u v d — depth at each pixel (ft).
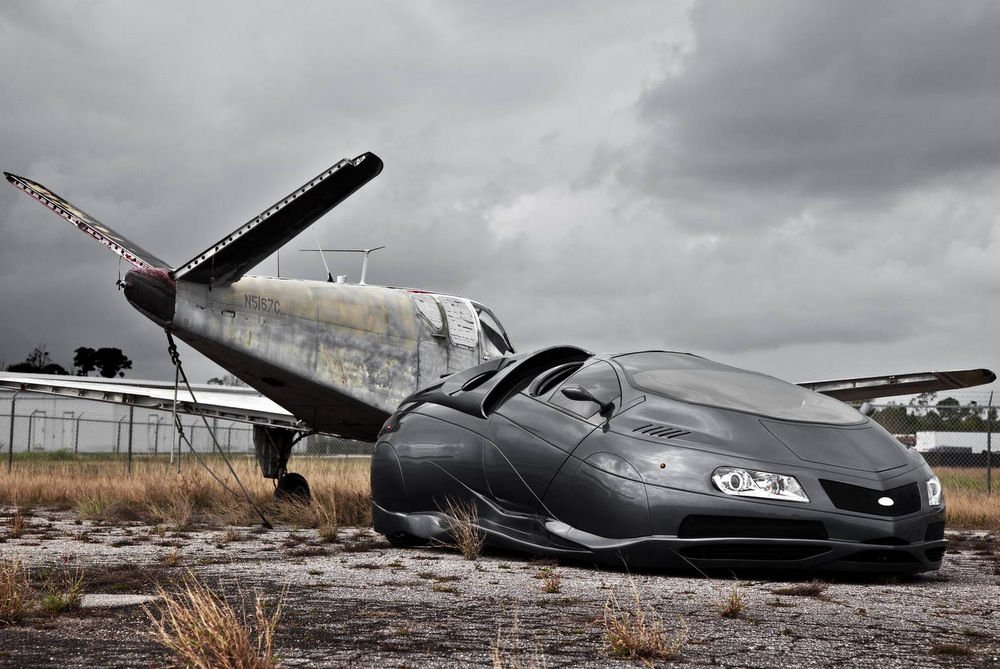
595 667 8.06
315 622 10.27
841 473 15.35
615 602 11.71
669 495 15.60
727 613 11.10
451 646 8.92
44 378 40.14
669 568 16.02
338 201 25.32
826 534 14.83
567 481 17.28
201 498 35.42
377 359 34.14
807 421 16.55
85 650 8.61
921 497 15.61
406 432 21.36
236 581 14.05
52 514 32.60
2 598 10.55
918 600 12.81
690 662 8.37
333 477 47.21
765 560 15.11
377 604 11.69
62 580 13.82
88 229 27.71
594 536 16.60
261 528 26.25
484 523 19.02
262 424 36.50
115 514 30.25
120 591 12.74
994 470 75.97
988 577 16.03
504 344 40.93
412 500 20.83
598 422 17.48
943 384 35.37
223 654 7.57
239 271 28.94
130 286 27.58
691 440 16.17
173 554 17.37
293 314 31.89
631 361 19.02
